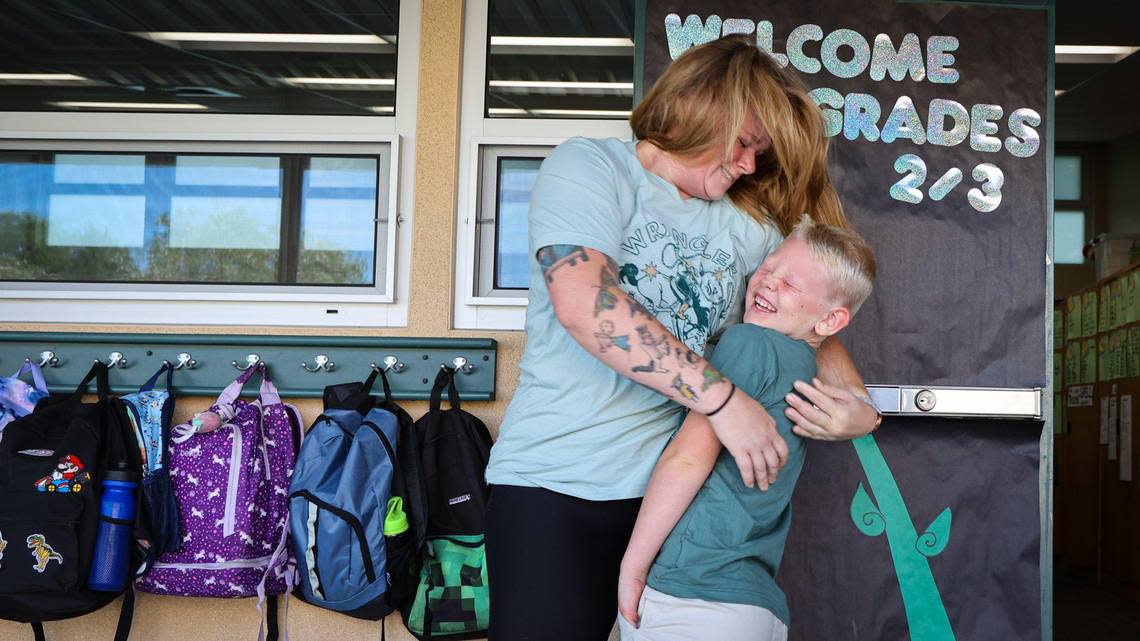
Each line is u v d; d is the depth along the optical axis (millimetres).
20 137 2836
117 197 2867
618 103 2865
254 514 2467
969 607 2623
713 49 1625
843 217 1892
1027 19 2734
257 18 2918
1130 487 5516
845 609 2613
